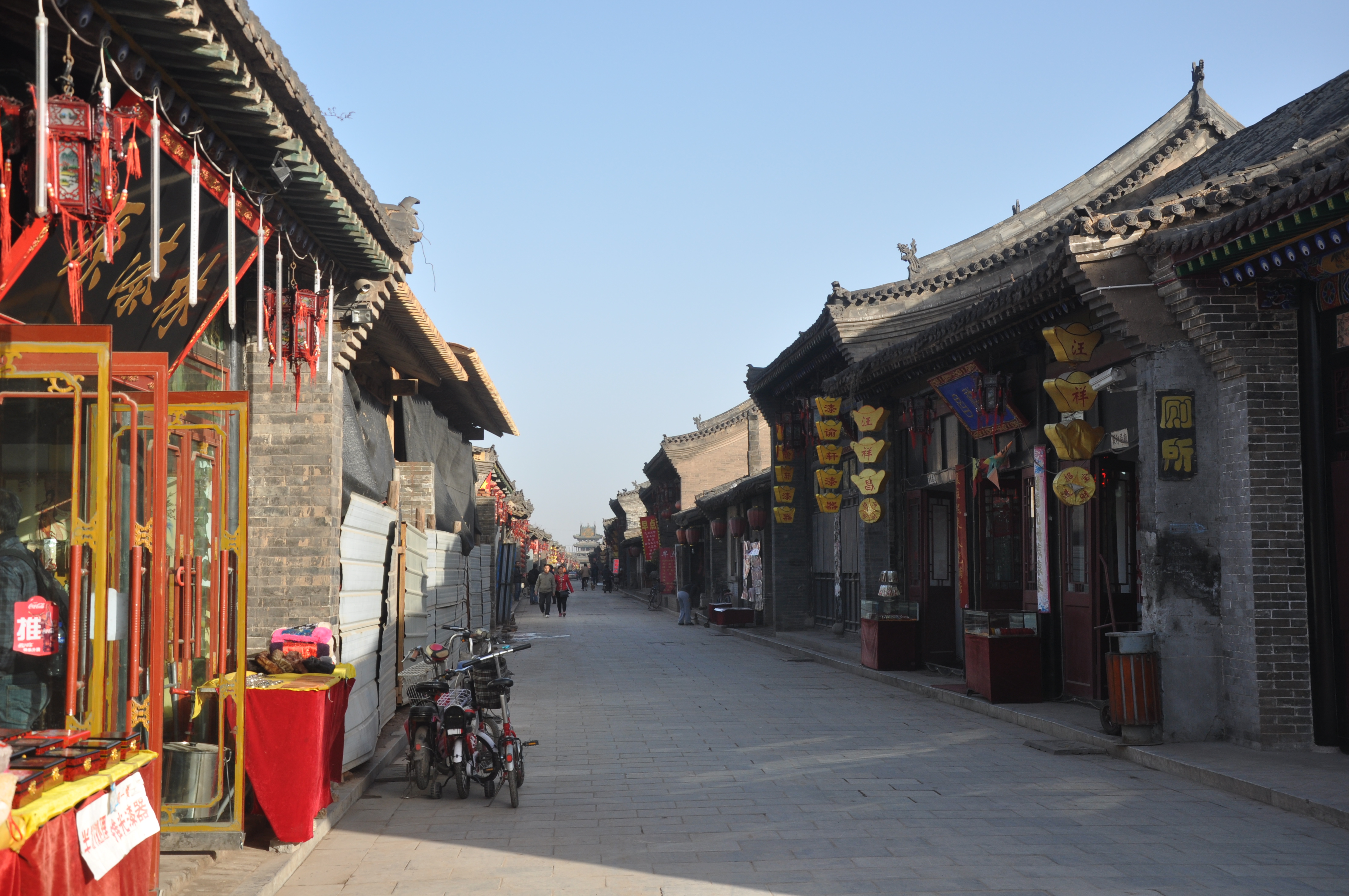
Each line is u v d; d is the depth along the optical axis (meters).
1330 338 9.23
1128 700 9.59
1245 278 9.16
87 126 4.27
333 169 6.98
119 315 6.25
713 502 32.78
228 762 6.43
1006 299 12.20
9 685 5.26
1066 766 9.20
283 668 7.07
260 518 9.03
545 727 11.60
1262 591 9.27
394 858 6.43
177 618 6.39
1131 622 12.10
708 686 15.52
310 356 8.05
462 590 17.61
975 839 6.76
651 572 50.38
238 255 7.27
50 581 5.50
